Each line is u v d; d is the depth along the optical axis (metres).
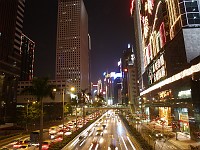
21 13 167.00
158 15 103.56
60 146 46.62
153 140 55.25
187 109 64.50
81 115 182.62
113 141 59.47
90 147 50.72
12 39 150.12
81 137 62.28
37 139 52.56
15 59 133.00
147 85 140.38
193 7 72.12
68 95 183.25
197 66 58.62
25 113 98.31
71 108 164.50
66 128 88.00
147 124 101.56
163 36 94.88
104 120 137.00
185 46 68.50
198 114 58.12
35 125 104.31
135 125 98.75
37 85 47.97
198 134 57.06
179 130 72.81
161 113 105.50
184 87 67.94
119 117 165.12
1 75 113.00
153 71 120.25
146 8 139.25
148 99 137.38
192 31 69.69
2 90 113.00
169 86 86.44
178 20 74.56
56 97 160.75
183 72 69.19
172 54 82.25
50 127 96.44
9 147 52.47
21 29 165.00
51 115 136.75
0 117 108.12
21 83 196.25
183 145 52.00
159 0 100.19
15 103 124.44
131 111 192.12
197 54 67.31
